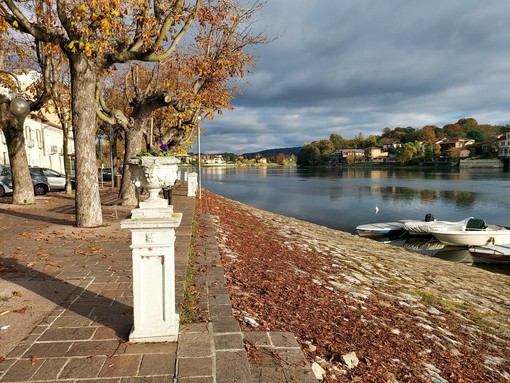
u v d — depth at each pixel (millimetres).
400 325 6277
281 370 3527
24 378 3061
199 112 19875
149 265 3639
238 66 17469
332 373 4008
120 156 43000
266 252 9914
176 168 3936
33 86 18656
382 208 31969
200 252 7934
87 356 3406
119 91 25969
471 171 98062
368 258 13000
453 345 5965
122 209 13750
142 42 10578
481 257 16594
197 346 3605
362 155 162250
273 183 67938
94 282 5562
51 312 4422
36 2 11383
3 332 3887
